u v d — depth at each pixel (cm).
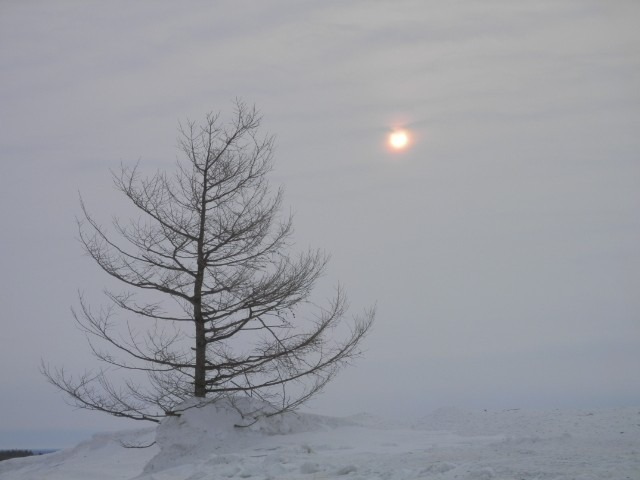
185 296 2325
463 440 1936
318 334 2322
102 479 2164
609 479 1054
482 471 1173
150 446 2422
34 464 2678
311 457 1644
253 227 2358
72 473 2303
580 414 2225
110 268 2322
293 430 2256
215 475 1490
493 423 2273
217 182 2380
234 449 2047
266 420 2231
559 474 1121
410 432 2200
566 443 1572
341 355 2348
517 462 1290
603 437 1733
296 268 2897
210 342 2322
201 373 2292
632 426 1906
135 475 2147
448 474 1221
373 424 2455
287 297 2341
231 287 2309
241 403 2253
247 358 2309
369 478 1270
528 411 2392
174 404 2239
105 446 2681
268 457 1616
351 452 1753
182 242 2341
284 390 2286
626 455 1292
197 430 2139
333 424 2400
